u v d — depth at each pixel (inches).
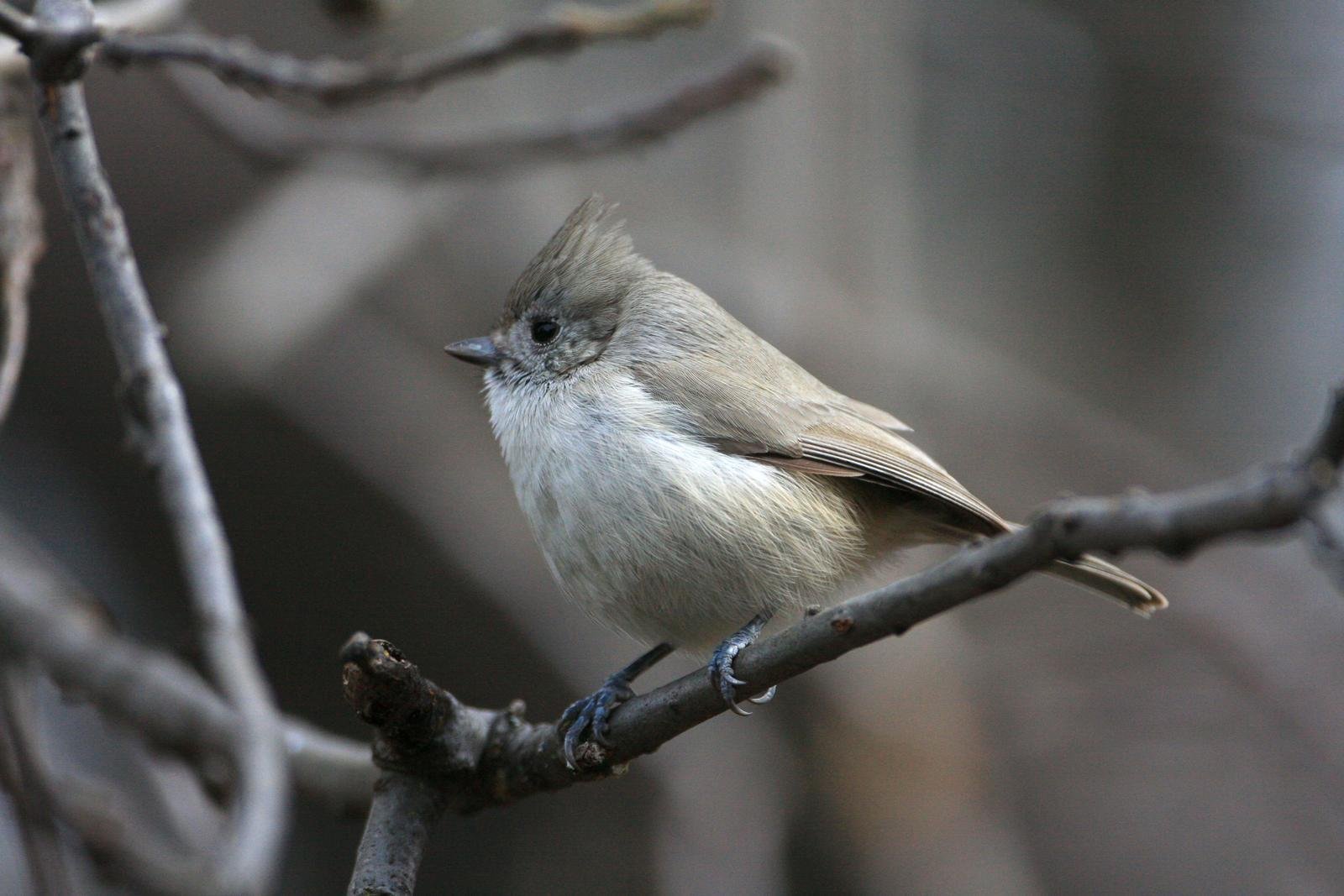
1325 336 616.1
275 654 467.8
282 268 425.4
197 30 386.3
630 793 443.2
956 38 597.9
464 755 237.3
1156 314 622.2
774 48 370.0
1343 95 574.2
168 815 317.1
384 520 464.8
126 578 481.7
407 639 465.4
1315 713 488.1
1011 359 582.2
